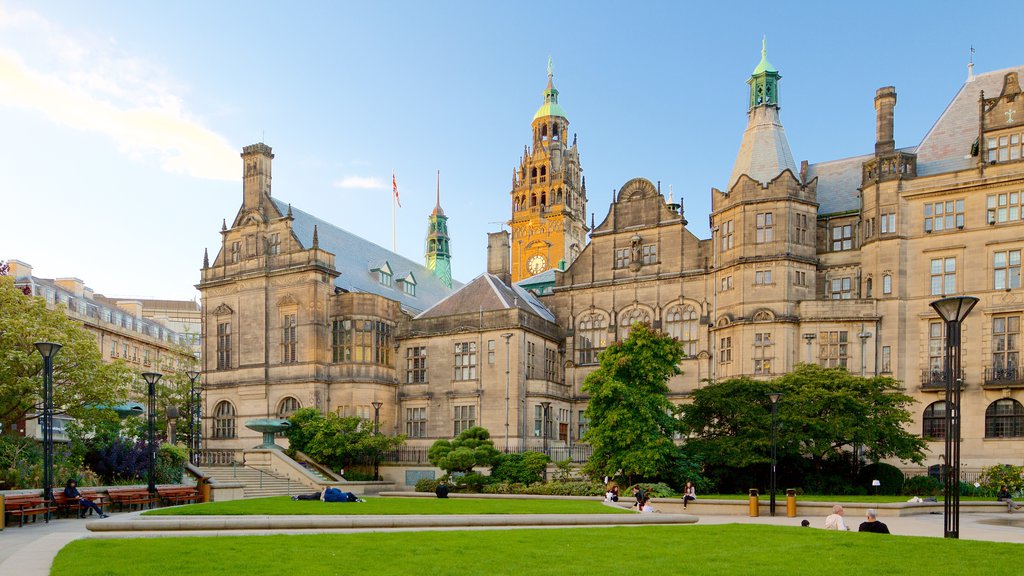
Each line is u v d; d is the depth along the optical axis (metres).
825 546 23.36
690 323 69.56
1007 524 36.41
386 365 74.06
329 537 25.67
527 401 69.62
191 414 85.25
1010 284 56.78
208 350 78.00
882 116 63.47
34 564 20.27
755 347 63.09
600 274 75.00
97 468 48.06
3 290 48.72
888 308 60.22
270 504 39.09
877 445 50.00
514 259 143.00
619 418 50.50
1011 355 56.19
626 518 33.78
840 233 66.69
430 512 35.00
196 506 37.66
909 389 58.91
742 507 42.81
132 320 111.56
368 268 85.50
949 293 58.75
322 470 64.56
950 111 64.81
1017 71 63.19
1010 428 55.72
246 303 76.19
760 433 50.06
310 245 77.75
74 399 48.88
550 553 22.11
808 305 61.97
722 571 19.17
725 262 66.62
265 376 73.88
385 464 68.88
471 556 21.52
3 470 41.31
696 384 67.94
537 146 143.88
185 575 18.44
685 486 48.56
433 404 72.69
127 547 22.88
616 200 75.38
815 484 52.44
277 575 18.50
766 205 64.62
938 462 57.16
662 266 71.69
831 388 51.97
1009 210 57.44
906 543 23.89
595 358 74.25
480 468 63.03
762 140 67.44
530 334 71.31
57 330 48.22
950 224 59.34
